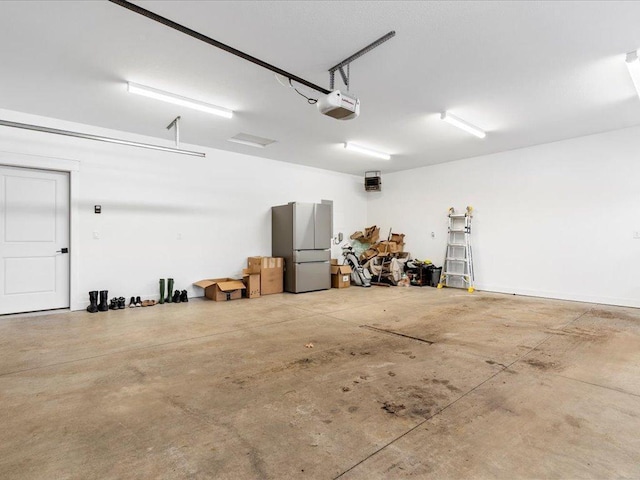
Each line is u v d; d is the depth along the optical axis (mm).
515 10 2531
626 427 1958
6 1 2377
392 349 3328
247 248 6828
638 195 5172
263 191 7082
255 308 5227
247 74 3471
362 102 4207
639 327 4102
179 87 3762
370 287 7480
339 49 3041
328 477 1549
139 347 3365
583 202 5684
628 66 3229
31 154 4586
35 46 2957
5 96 4000
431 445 1791
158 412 2137
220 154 6441
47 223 4832
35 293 4770
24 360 2996
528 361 2998
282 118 4738
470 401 2273
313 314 4836
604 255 5480
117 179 5281
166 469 1604
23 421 2018
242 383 2564
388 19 2633
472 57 3184
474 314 4820
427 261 7754
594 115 4699
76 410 2150
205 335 3783
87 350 3266
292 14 2566
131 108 4355
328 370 2809
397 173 8531
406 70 3430
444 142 5969
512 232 6520
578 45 2990
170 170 5832
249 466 1626
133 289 5438
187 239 6020
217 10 2510
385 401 2279
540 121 4934
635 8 2502
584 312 4906
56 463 1641
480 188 6980
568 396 2342
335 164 7719
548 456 1699
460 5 2477
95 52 3061
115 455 1706
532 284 6273
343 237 8648
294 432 1917
